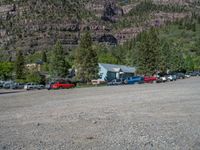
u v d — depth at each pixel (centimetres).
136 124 1700
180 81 8406
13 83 8031
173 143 1229
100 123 1756
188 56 16050
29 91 6025
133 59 13150
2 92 5953
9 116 2177
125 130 1521
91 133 1457
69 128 1606
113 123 1747
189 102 2900
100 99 3441
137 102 2983
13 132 1522
